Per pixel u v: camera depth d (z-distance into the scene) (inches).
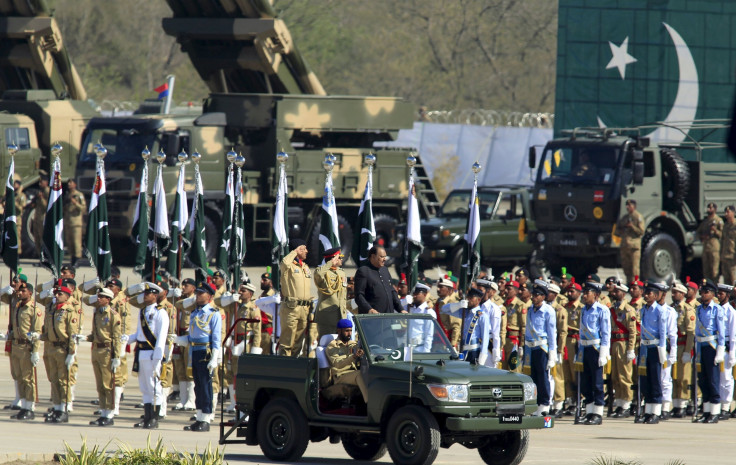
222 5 5083.7
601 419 2726.4
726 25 4670.3
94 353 2492.6
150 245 3002.0
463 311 2652.6
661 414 2847.0
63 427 2431.1
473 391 1883.6
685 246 4503.0
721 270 4466.0
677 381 2893.7
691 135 4707.2
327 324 2261.3
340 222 5201.8
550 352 2679.6
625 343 2810.0
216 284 2849.4
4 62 5374.0
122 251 5039.4
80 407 2795.3
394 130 5354.3
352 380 1985.7
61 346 2513.5
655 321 2763.3
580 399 2746.1
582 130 4512.8
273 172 4968.0
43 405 2817.4
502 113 7460.6
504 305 2908.5
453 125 7145.7
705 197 4485.7
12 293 2625.5
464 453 2198.6
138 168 4771.2
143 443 2171.5
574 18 4746.6
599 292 2736.2
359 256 2815.0
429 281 2859.3
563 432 2536.9
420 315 2058.3
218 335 2433.6
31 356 2549.2
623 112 4714.6
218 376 2706.7
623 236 4279.0
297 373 2005.4
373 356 1963.6
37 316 2566.4
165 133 4790.8
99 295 2481.5
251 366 2076.8
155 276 2942.9
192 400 2775.6
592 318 2723.9
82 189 4864.7
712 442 2391.7
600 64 4729.3
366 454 2095.2
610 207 4313.5
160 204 2960.1
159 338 2477.9
